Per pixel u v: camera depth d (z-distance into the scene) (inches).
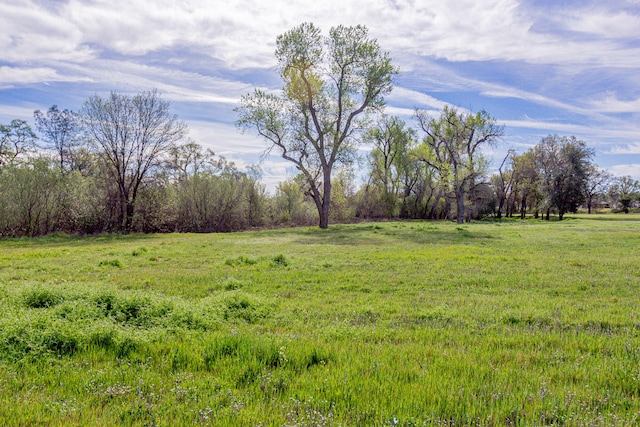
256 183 1881.2
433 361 214.1
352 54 1478.8
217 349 219.9
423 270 547.8
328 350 223.0
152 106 1520.7
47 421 149.6
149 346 229.8
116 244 1000.2
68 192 1390.3
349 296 399.2
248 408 158.9
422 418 152.3
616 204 3890.3
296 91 1513.3
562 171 2591.0
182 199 1651.1
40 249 869.2
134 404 161.8
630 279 481.7
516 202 3403.1
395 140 2433.6
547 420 154.9
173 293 407.2
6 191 1266.0
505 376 192.5
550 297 394.9
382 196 2484.0
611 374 193.0
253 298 355.3
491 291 421.7
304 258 671.1
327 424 148.3
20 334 224.8
